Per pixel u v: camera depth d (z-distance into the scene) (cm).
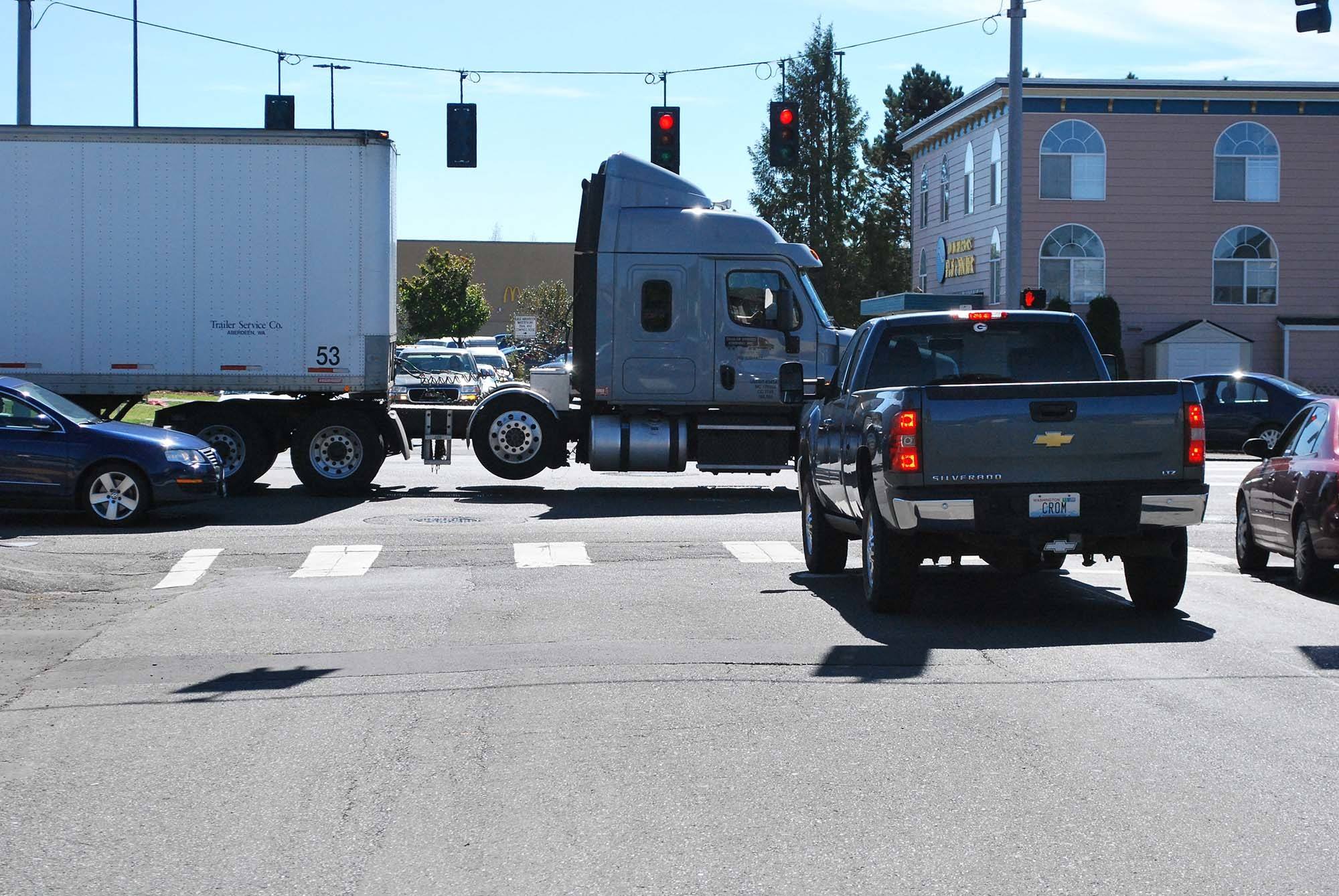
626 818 802
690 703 1084
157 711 1083
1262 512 1803
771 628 1420
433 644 1350
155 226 2756
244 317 2773
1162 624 1439
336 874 716
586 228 2883
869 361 1634
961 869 711
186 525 2373
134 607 1596
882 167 11562
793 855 735
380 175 2778
